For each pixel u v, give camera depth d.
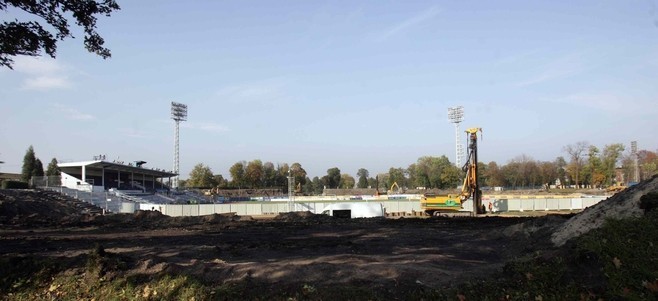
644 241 8.77
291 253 13.30
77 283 10.95
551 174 106.12
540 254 10.07
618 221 9.92
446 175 108.50
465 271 10.12
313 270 10.11
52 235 20.19
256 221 28.61
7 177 77.44
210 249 13.73
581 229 11.94
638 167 89.81
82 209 42.44
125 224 26.78
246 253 13.33
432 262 11.17
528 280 8.45
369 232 19.73
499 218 29.50
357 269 10.01
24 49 12.22
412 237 17.36
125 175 79.75
